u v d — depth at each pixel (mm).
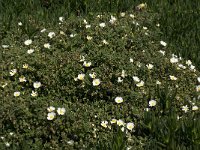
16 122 1310
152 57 1589
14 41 1710
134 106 1409
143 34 1715
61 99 1415
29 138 1298
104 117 1352
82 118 1327
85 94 1438
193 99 1477
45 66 1479
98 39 1611
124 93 1434
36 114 1326
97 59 1513
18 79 1477
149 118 1332
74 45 1611
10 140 1290
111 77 1460
